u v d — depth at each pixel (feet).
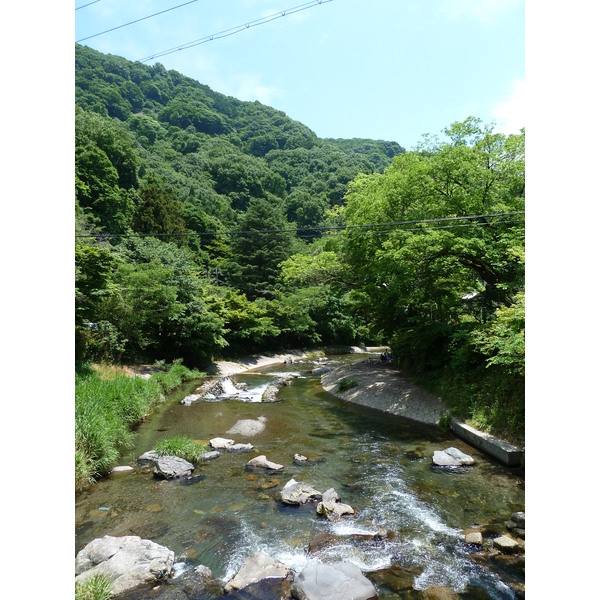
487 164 40.88
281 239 114.42
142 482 23.07
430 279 43.29
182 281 67.77
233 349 82.84
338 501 20.68
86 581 13.65
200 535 17.56
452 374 39.99
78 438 23.07
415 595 13.64
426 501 20.72
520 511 19.48
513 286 35.04
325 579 13.82
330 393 51.31
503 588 13.97
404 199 46.39
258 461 25.79
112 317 54.13
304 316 98.58
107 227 99.14
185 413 39.42
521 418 27.61
